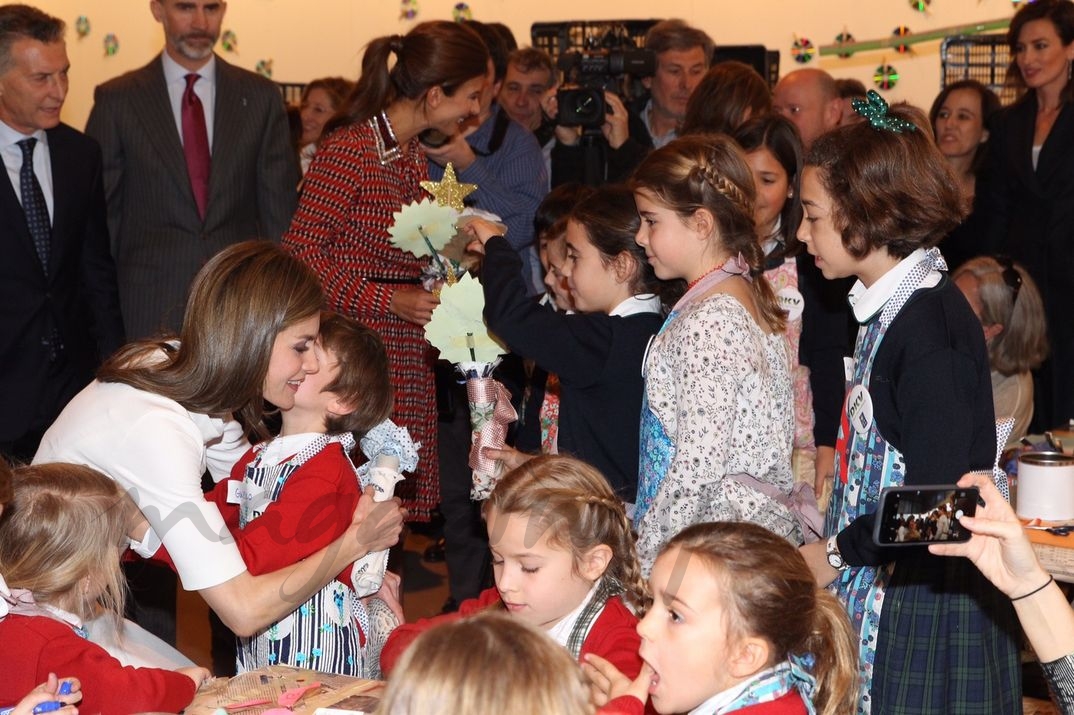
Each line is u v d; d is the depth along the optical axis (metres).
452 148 3.73
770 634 1.56
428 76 3.12
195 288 2.03
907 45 5.88
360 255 3.20
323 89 5.29
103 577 1.95
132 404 2.02
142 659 2.05
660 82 4.42
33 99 3.40
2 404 3.47
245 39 6.26
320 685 1.78
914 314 1.92
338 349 2.18
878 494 1.95
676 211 2.20
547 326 2.36
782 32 6.31
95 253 3.64
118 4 6.03
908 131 1.94
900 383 1.90
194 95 3.83
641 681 1.60
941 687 1.95
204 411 2.04
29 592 1.86
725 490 2.11
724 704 1.57
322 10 6.31
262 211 3.96
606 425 2.39
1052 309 4.40
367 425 2.24
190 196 3.79
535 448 3.08
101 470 2.02
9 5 3.46
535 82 4.66
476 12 6.39
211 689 1.81
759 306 2.25
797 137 2.89
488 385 2.49
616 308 2.47
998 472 2.09
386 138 3.20
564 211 3.13
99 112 3.78
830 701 1.63
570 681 1.17
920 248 1.97
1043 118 4.46
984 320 3.23
